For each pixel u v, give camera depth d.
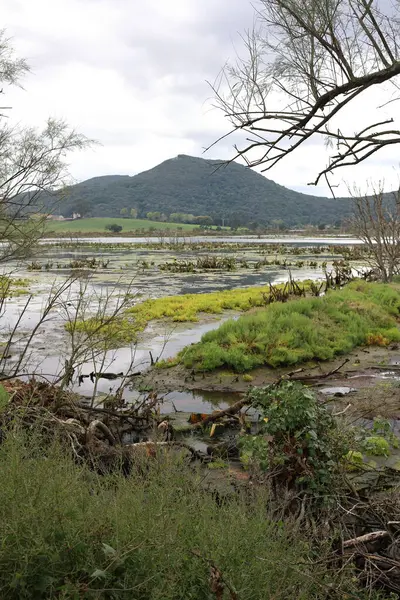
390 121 2.81
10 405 5.41
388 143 2.75
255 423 7.43
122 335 10.04
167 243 73.88
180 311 16.16
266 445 4.59
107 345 8.18
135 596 2.46
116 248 63.50
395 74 2.64
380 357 12.05
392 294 16.97
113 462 4.92
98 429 5.90
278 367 10.94
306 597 2.81
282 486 4.44
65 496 2.76
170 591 2.45
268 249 61.56
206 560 2.58
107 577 2.44
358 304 15.12
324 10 2.70
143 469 3.56
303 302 14.25
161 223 181.88
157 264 39.00
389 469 5.75
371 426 6.98
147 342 12.70
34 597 2.32
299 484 4.43
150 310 16.23
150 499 3.02
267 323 12.31
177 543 2.69
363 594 3.22
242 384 9.86
